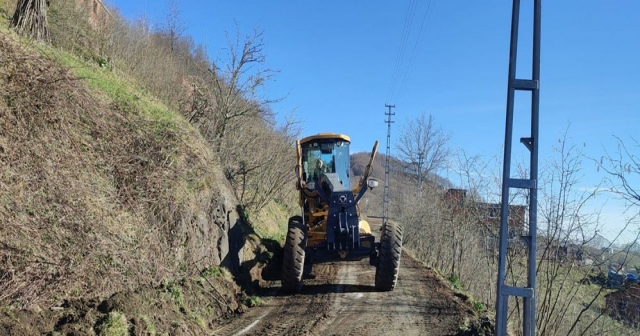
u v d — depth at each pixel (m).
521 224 6.48
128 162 7.15
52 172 5.68
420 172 33.16
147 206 6.77
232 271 8.38
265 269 9.79
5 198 4.86
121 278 5.34
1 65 6.23
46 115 6.27
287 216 18.47
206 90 12.86
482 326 6.05
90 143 6.86
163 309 5.38
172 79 13.98
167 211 6.93
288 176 14.42
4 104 5.75
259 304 7.36
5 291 4.11
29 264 4.51
